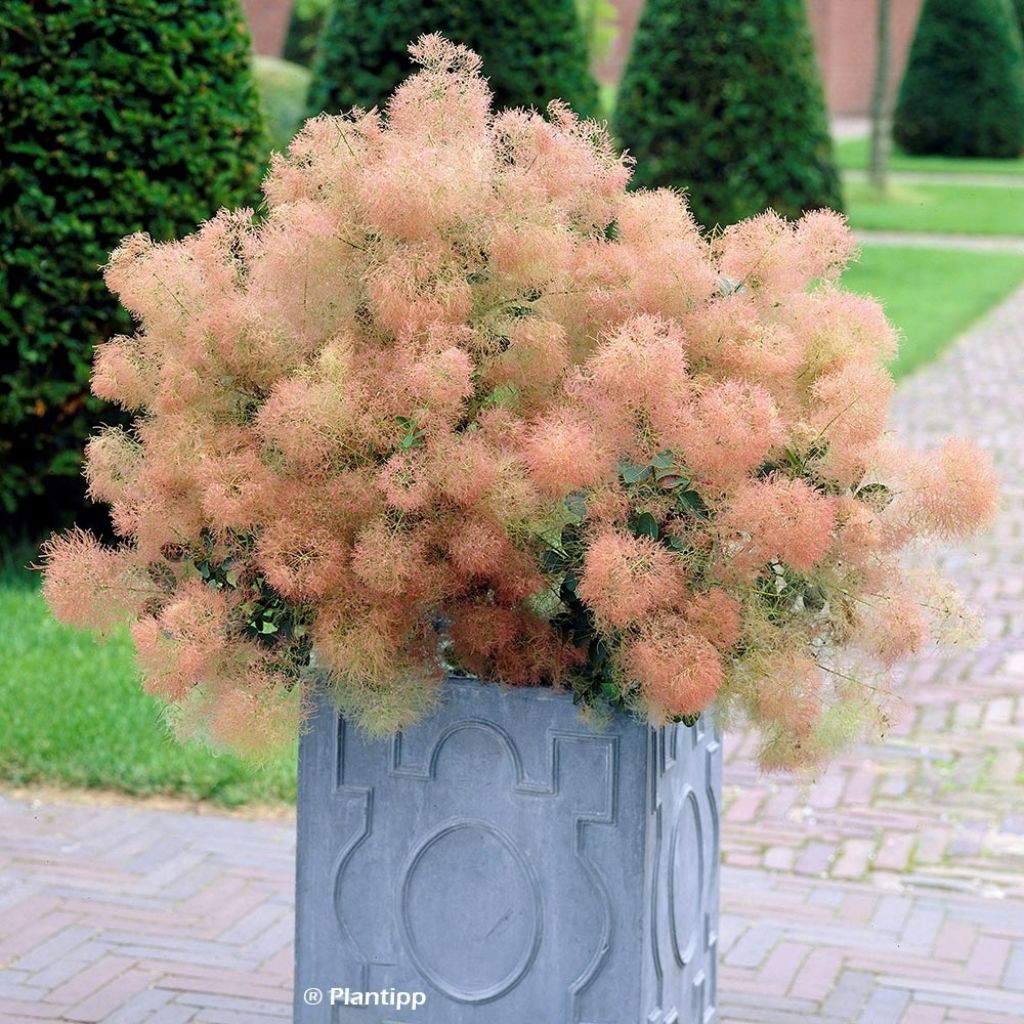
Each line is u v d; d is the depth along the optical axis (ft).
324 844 8.21
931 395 34.09
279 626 7.70
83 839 13.28
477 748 7.88
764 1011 10.62
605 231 8.24
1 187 18.51
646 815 7.70
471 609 7.58
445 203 7.18
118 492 8.14
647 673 6.97
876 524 7.32
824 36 105.09
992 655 18.99
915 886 12.87
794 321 7.95
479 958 8.05
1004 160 83.71
